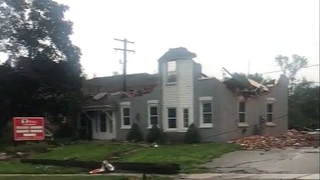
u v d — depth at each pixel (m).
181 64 31.72
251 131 31.72
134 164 19.98
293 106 51.00
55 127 41.31
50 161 23.88
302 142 28.11
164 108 32.34
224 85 30.28
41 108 37.56
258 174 17.08
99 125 37.69
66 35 37.88
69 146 31.30
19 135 28.19
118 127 35.62
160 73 33.00
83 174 19.58
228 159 21.88
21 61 35.91
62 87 37.22
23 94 36.53
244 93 31.59
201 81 30.94
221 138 29.53
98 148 28.39
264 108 33.12
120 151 26.56
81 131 39.00
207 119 30.50
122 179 16.78
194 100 31.16
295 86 57.84
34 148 30.38
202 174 17.83
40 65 36.25
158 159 22.28
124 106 35.19
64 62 37.34
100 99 37.31
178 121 31.52
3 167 23.06
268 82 37.53
